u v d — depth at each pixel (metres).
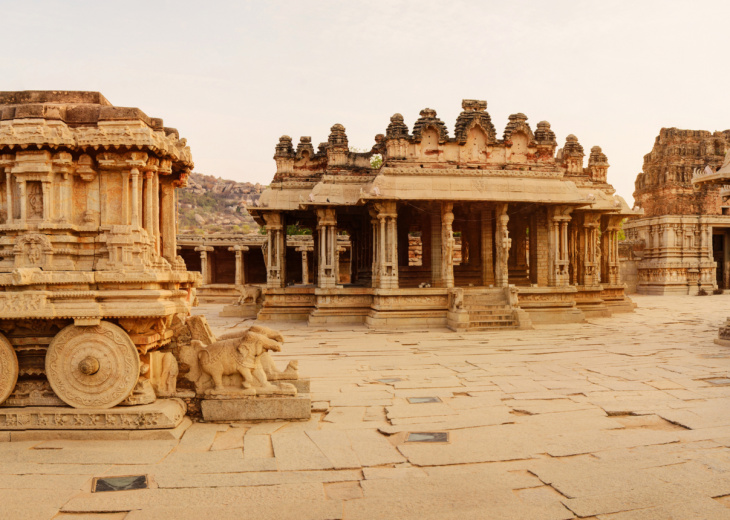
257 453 7.57
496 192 25.47
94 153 8.74
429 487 6.44
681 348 17.34
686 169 52.53
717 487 6.36
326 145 31.33
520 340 20.05
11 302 7.89
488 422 9.17
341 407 10.26
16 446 7.77
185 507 5.89
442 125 26.06
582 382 12.35
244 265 48.31
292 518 5.64
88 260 8.72
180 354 9.25
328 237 27.17
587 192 30.08
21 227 8.48
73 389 8.23
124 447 7.73
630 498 6.09
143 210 9.22
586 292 29.12
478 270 30.16
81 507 5.86
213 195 149.75
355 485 6.54
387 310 24.73
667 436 8.31
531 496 6.18
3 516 5.64
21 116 8.47
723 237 54.72
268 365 10.23
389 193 24.77
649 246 51.94
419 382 12.56
